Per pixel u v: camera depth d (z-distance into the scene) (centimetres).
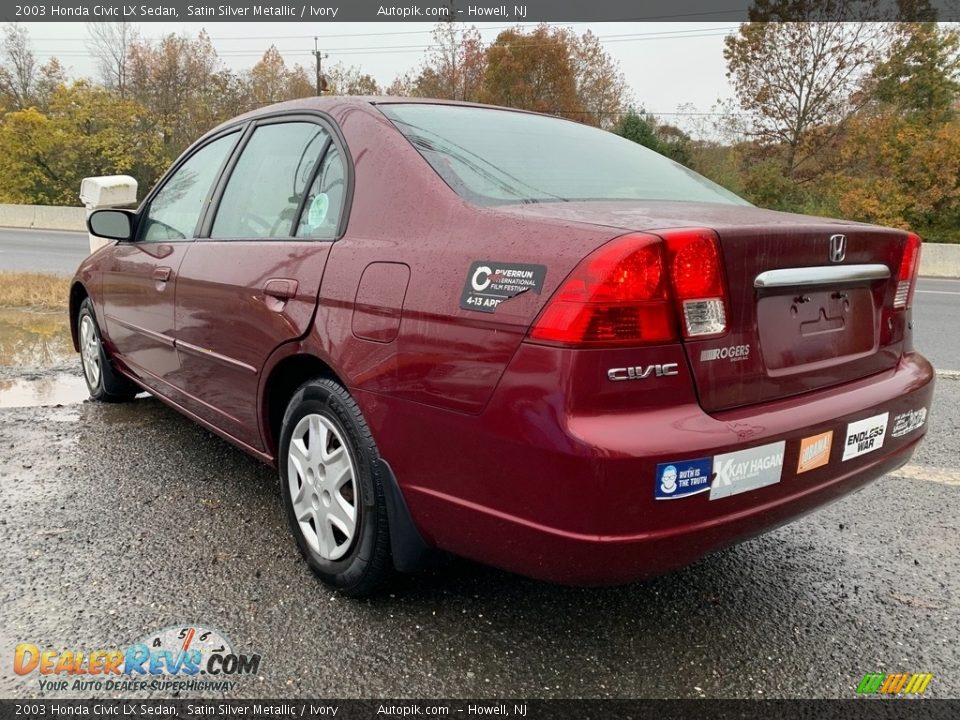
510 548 177
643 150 303
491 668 201
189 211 337
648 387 164
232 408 284
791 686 197
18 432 388
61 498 303
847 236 206
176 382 332
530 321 166
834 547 279
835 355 210
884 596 244
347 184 238
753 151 2694
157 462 347
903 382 229
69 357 561
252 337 258
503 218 188
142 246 366
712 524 171
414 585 240
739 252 175
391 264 205
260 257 261
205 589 236
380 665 201
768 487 181
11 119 3002
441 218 202
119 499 304
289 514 251
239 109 3991
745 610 234
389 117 245
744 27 2584
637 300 161
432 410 186
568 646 211
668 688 195
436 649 208
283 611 224
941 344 696
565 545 164
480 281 179
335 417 223
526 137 264
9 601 226
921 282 1384
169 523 282
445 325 183
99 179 618
